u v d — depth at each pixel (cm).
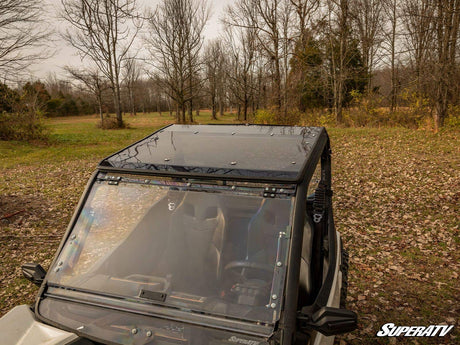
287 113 2831
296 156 253
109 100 6469
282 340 177
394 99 2669
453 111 1948
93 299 211
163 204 242
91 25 3822
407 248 634
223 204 227
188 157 260
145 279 219
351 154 1475
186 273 221
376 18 3534
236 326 187
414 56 2589
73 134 3444
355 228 733
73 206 959
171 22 4081
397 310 452
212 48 5841
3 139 2462
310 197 331
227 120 6412
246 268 211
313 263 286
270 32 3077
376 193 946
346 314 184
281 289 191
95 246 234
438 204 833
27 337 194
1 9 2217
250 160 247
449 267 561
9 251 687
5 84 2459
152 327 195
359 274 547
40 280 228
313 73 3288
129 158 265
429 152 1381
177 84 4303
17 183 1259
